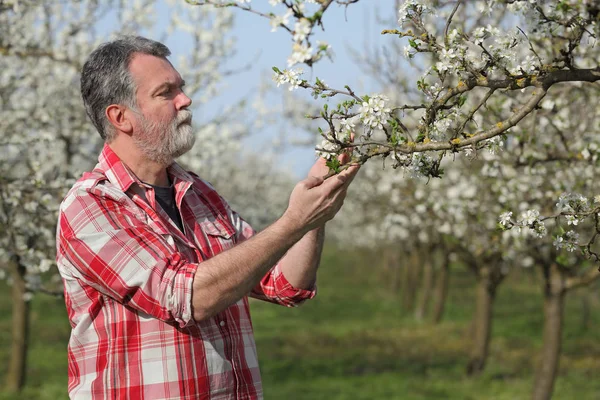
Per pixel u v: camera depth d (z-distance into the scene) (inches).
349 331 714.2
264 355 583.5
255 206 728.3
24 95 339.9
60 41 347.3
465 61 87.9
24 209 210.5
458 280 1135.0
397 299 946.1
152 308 82.4
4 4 209.9
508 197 257.8
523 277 986.1
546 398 341.7
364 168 609.0
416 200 407.2
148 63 90.9
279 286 100.6
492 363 536.1
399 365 540.1
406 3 89.7
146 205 90.2
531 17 91.8
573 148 206.5
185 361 86.4
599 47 179.8
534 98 86.4
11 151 293.1
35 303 787.4
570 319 767.7
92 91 91.2
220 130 432.1
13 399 411.5
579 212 97.4
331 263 1467.8
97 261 84.6
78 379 88.7
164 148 91.7
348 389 461.7
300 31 72.8
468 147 86.7
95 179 89.7
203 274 81.2
